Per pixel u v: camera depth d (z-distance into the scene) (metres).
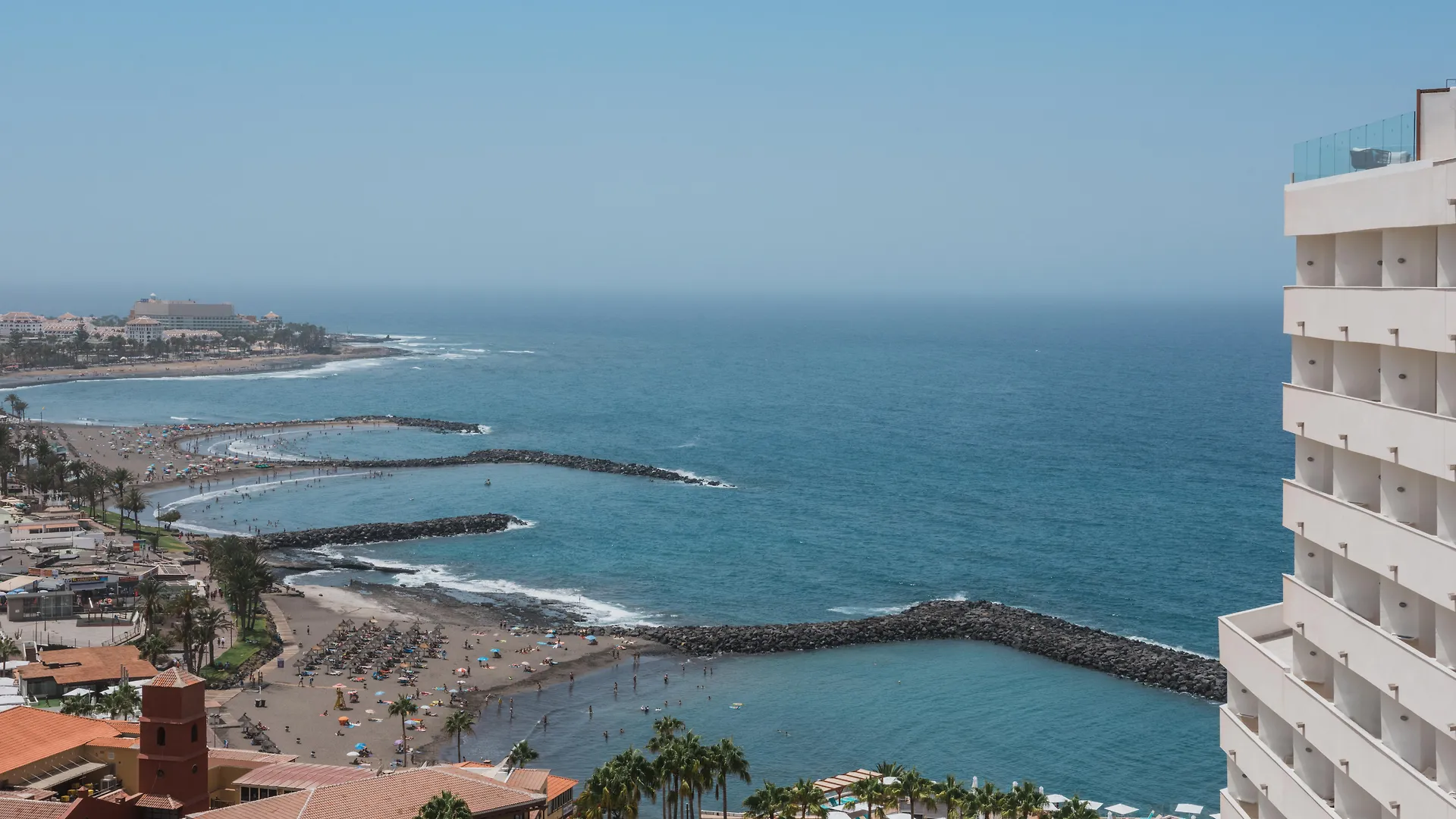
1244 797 54.03
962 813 113.19
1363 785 42.91
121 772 103.50
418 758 143.75
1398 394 41.50
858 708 160.50
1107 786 136.62
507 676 173.75
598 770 104.62
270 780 103.00
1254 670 51.41
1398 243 41.25
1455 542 38.56
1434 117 41.81
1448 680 38.12
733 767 109.38
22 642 174.00
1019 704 161.00
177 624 182.38
